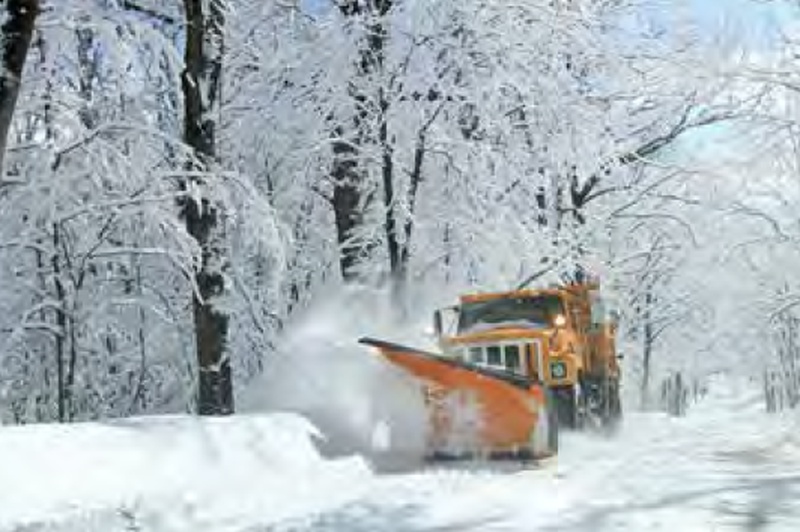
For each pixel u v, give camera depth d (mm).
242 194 14273
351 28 16156
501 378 12227
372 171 16688
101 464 9070
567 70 19141
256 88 17125
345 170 16438
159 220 14180
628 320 31266
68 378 16125
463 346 14625
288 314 18094
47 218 14570
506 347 14430
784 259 25250
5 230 14977
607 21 21875
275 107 16781
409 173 16609
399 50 16047
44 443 8953
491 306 15594
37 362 16719
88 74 15703
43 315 16297
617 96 22234
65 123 14562
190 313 17953
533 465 12055
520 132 17375
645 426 21750
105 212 14555
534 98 17000
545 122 17422
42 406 16938
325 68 16250
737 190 24078
